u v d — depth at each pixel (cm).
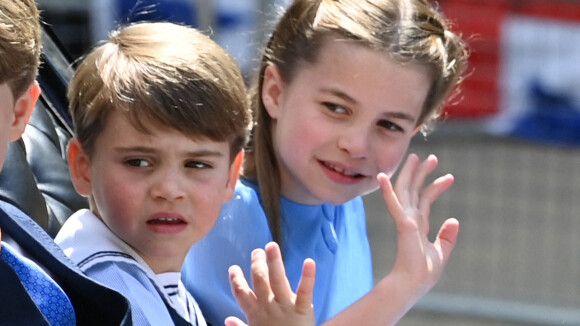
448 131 2238
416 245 596
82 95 536
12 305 409
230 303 631
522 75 2180
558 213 2106
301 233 678
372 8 650
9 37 405
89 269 506
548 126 2194
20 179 583
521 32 2158
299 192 671
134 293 503
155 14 1438
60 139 673
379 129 642
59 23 1416
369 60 628
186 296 569
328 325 576
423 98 656
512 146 2236
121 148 520
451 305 1584
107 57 538
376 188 655
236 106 542
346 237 727
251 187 660
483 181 2156
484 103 2214
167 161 523
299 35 658
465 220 2048
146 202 523
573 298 1725
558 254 1933
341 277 714
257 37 1396
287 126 649
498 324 1590
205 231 543
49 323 418
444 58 664
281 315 507
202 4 1266
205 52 541
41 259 461
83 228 530
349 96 629
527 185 2175
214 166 538
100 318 453
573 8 2120
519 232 2020
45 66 656
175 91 515
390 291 584
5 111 412
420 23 659
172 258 550
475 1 2144
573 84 2158
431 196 625
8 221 466
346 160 635
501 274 1816
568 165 2197
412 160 634
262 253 529
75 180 552
